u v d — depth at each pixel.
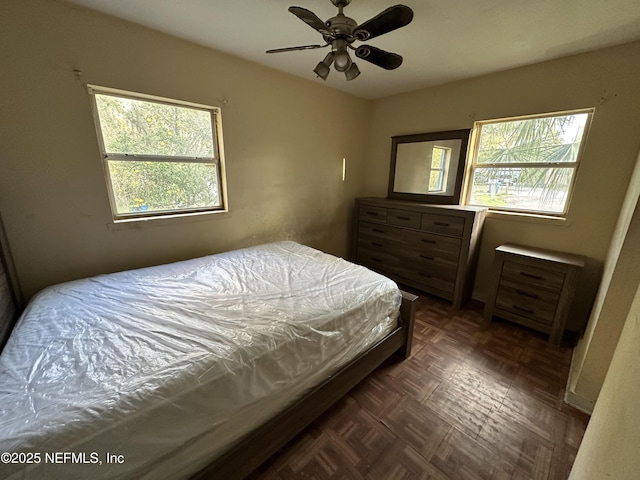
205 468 0.98
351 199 3.82
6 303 1.47
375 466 1.25
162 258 2.30
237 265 2.08
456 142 2.90
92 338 1.14
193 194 2.45
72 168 1.81
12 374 0.93
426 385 1.74
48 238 1.78
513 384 1.75
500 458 1.29
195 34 2.00
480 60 2.30
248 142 2.62
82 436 0.74
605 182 2.13
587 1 1.50
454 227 2.66
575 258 2.20
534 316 2.28
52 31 1.61
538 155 2.48
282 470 1.23
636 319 0.80
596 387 1.51
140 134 2.09
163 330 1.20
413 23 1.75
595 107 2.11
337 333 1.41
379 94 3.40
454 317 2.62
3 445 0.68
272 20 1.81
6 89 1.54
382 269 3.38
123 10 1.71
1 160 1.58
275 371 1.16
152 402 0.86
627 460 0.53
